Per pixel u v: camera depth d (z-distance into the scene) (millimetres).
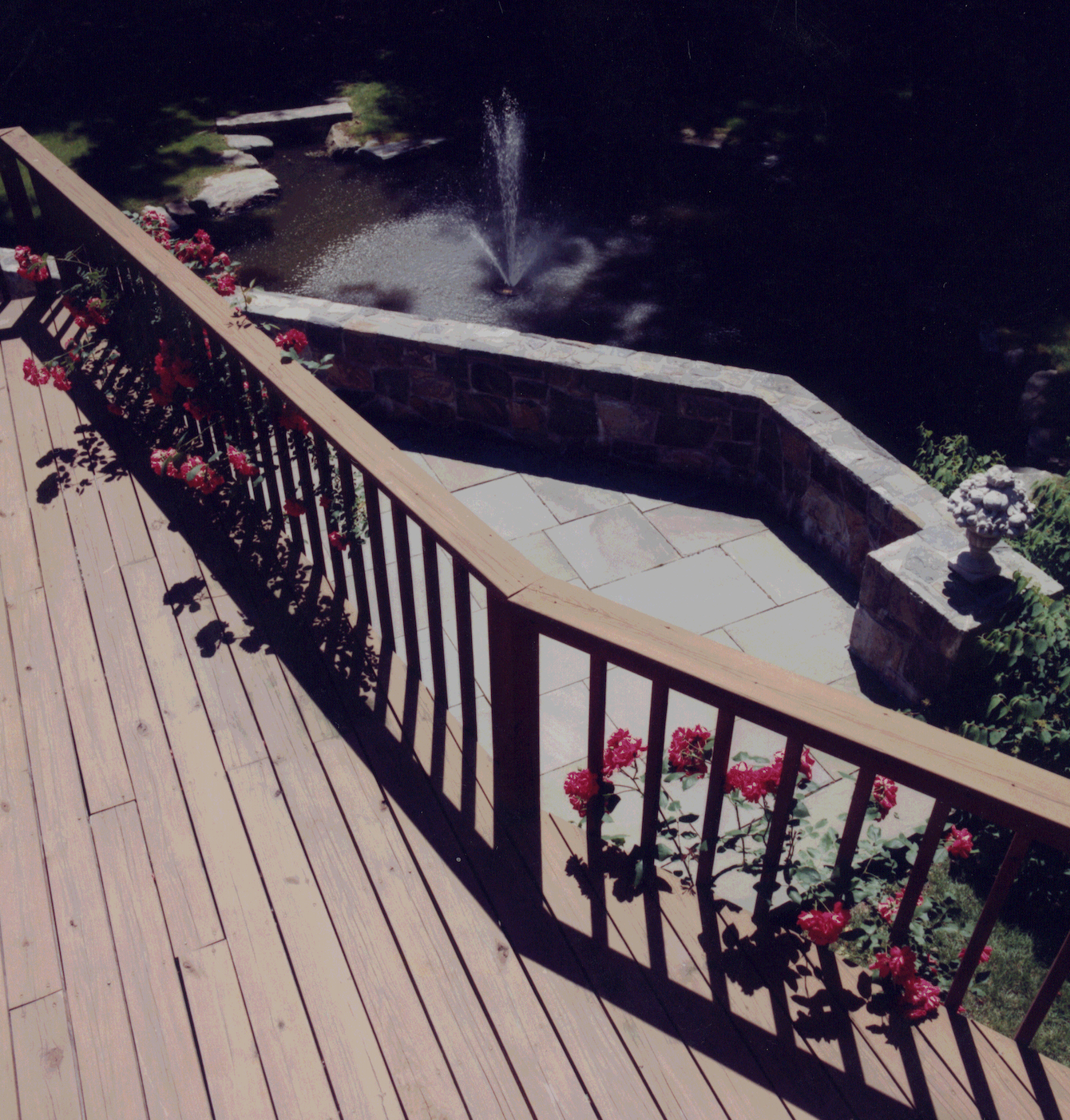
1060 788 1824
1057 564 4461
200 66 14750
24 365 4328
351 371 5648
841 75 14141
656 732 2322
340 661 3234
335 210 11477
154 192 11578
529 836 2723
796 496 4867
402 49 15453
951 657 3686
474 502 5156
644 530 4953
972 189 11781
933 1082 2197
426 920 2527
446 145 12828
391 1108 2174
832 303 9938
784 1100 2174
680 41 14875
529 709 2523
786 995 2363
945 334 9461
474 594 4359
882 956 2303
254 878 2619
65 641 3314
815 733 1986
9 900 2574
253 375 3422
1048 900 3125
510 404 5434
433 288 10070
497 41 15516
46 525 3801
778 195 11859
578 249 10797
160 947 2473
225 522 3811
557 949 2463
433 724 3025
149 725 3031
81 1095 2195
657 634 2201
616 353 5242
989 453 7984
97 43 15156
